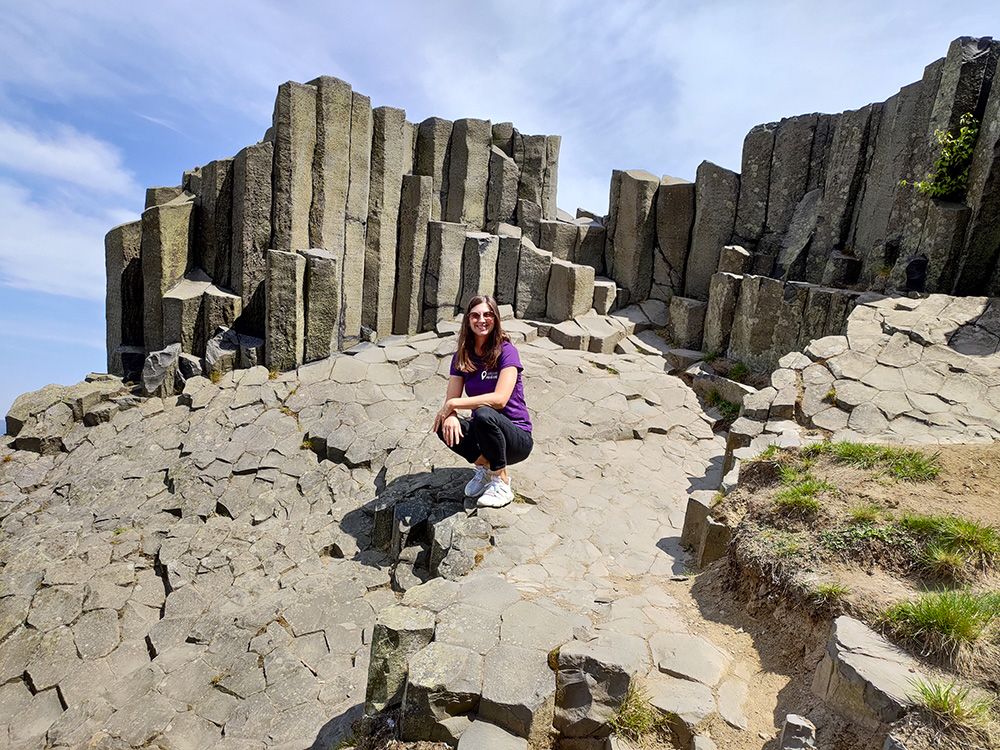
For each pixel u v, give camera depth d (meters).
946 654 2.85
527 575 4.45
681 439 8.02
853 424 6.05
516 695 2.97
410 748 3.02
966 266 7.97
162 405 9.02
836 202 9.95
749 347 9.49
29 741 4.57
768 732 2.93
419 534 5.75
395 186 10.94
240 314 9.71
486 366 5.49
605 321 10.93
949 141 8.02
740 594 4.00
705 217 11.10
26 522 7.13
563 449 7.30
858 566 3.64
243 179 9.45
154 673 4.92
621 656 3.11
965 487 4.21
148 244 9.62
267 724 4.33
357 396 8.67
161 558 6.27
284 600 5.48
